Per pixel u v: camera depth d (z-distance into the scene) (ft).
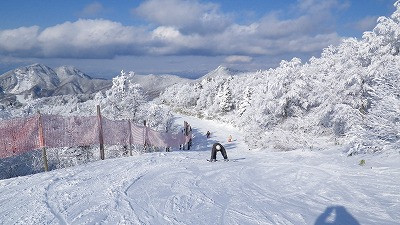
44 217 17.28
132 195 21.42
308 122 86.89
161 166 33.09
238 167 33.53
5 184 25.14
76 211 18.17
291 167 33.17
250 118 118.62
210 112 292.20
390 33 62.75
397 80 38.42
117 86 104.47
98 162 36.47
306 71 99.14
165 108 137.49
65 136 37.04
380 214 17.83
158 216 17.28
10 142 31.40
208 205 19.27
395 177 26.16
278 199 20.93
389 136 36.73
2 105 76.33
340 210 18.52
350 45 72.90
